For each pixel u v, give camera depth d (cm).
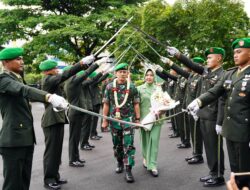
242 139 414
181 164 655
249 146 414
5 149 397
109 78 984
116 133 576
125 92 561
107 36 2102
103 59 626
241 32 1345
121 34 1376
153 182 548
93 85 909
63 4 2344
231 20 1312
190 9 1338
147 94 607
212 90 456
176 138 932
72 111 646
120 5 2336
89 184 544
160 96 588
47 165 523
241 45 422
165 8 1403
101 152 769
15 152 398
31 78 2472
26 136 402
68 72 502
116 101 559
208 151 539
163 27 1371
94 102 920
